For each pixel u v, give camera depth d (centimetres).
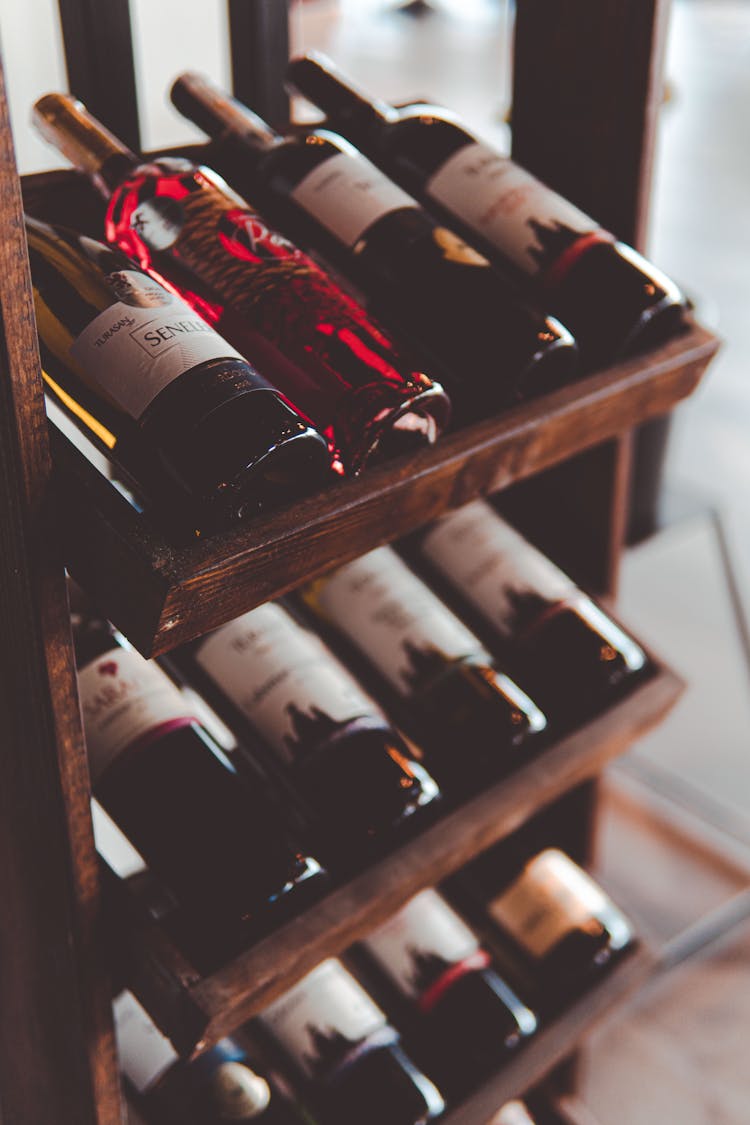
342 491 56
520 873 99
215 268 65
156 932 63
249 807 68
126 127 77
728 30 550
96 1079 70
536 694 88
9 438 49
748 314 315
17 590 53
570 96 81
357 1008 86
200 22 106
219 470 52
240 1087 82
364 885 70
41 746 58
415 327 70
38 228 63
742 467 258
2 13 90
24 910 68
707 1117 147
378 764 72
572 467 98
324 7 458
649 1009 160
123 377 54
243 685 72
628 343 71
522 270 73
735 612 149
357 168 71
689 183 389
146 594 49
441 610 83
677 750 194
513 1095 90
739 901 163
